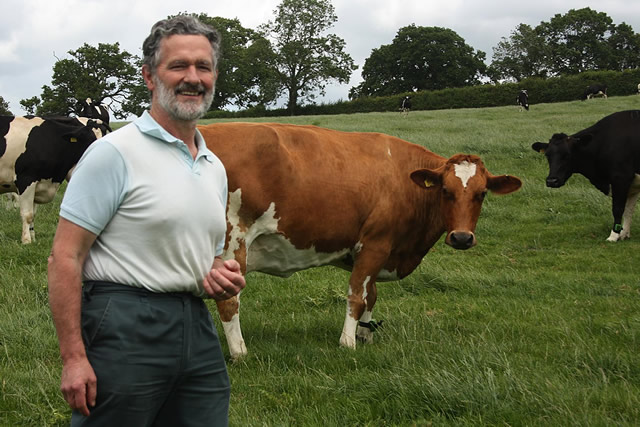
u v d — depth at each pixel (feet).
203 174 9.34
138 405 8.71
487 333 21.93
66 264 8.35
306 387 16.37
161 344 8.84
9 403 15.08
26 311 21.89
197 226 9.10
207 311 9.65
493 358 17.93
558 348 20.02
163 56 9.06
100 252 8.82
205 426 9.41
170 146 9.05
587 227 41.68
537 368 17.56
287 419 14.46
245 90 273.75
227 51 264.93
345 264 22.08
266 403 15.67
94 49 254.47
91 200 8.51
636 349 19.86
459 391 15.03
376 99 229.86
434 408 14.83
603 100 145.38
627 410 14.70
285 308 25.40
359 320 21.59
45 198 36.78
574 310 24.84
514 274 31.04
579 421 13.71
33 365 17.54
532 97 207.21
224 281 9.34
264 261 19.84
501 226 42.01
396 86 309.01
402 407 14.84
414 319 23.56
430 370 16.71
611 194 41.73
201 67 9.20
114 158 8.59
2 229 37.55
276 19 276.41
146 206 8.72
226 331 18.58
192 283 9.16
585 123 89.81
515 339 21.17
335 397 15.76
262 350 19.34
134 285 8.79
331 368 18.03
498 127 88.43
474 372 16.29
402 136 75.51
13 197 45.39
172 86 9.03
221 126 18.69
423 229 22.27
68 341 8.30
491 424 13.98
